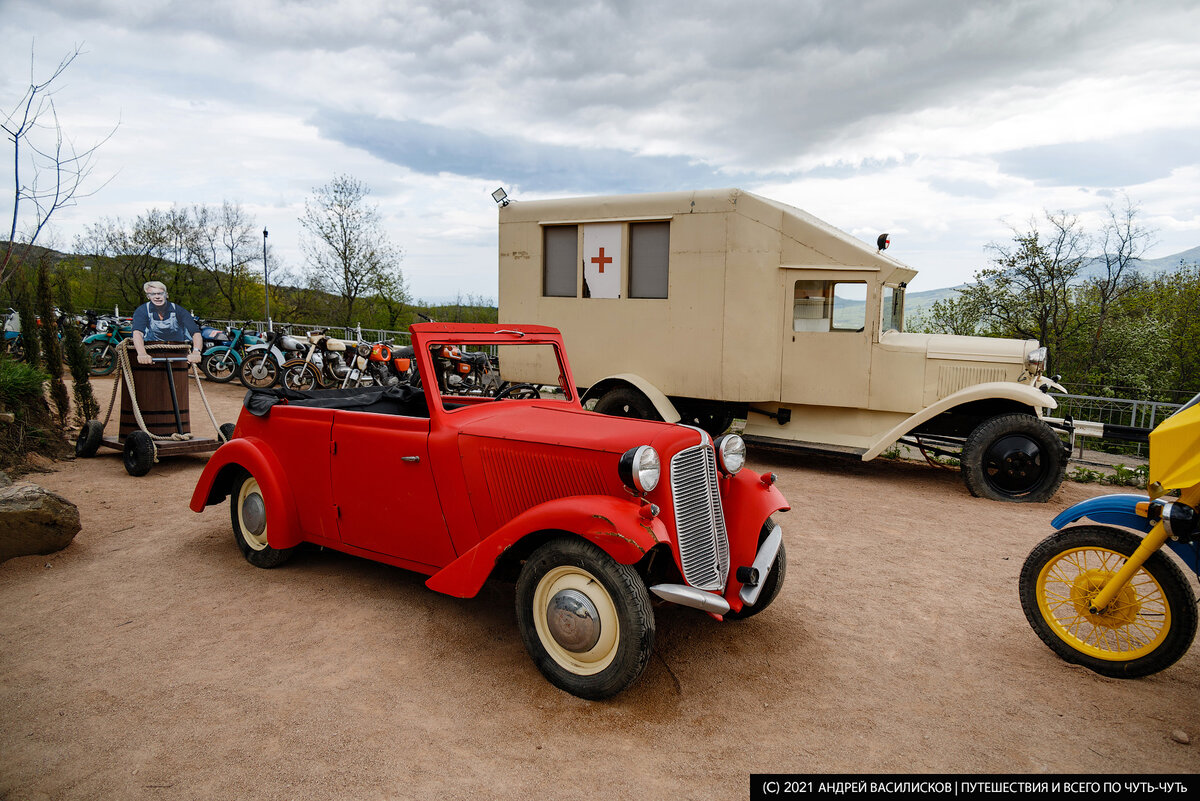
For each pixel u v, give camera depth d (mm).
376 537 3766
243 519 4395
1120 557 3258
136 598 3842
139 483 6242
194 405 10414
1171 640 3020
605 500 2820
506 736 2615
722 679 3098
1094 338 14781
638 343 7863
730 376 7438
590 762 2467
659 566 3164
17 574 4156
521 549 3244
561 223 8102
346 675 3045
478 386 10883
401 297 24516
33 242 4414
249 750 2490
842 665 3258
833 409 7465
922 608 3947
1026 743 2645
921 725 2758
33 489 4449
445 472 3396
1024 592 3438
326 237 23141
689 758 2504
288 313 26438
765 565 3227
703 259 7414
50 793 2240
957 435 7109
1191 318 15117
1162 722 2809
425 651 3287
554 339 4309
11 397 7031
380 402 4551
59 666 3074
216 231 26781
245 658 3182
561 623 2869
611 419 3432
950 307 16766
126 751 2469
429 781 2344
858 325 7113
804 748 2584
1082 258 14859
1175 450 2953
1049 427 6316
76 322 7711
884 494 6652
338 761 2438
